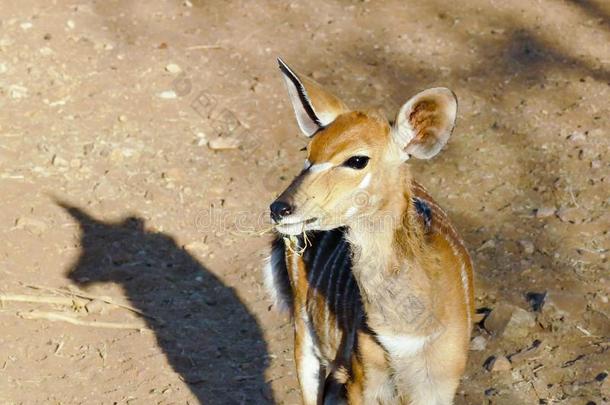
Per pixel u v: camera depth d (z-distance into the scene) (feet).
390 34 32.30
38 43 31.53
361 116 15.03
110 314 22.11
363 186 14.67
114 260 23.76
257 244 24.43
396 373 15.10
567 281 22.07
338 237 16.60
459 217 24.50
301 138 28.07
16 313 21.80
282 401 19.65
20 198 25.41
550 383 19.47
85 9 33.63
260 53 31.63
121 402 19.54
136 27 32.89
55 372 20.34
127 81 30.27
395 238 14.65
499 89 29.50
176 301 22.62
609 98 28.78
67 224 24.75
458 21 32.78
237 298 22.79
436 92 14.78
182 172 26.81
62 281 22.95
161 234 24.73
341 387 16.65
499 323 20.86
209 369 20.53
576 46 31.24
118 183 26.30
